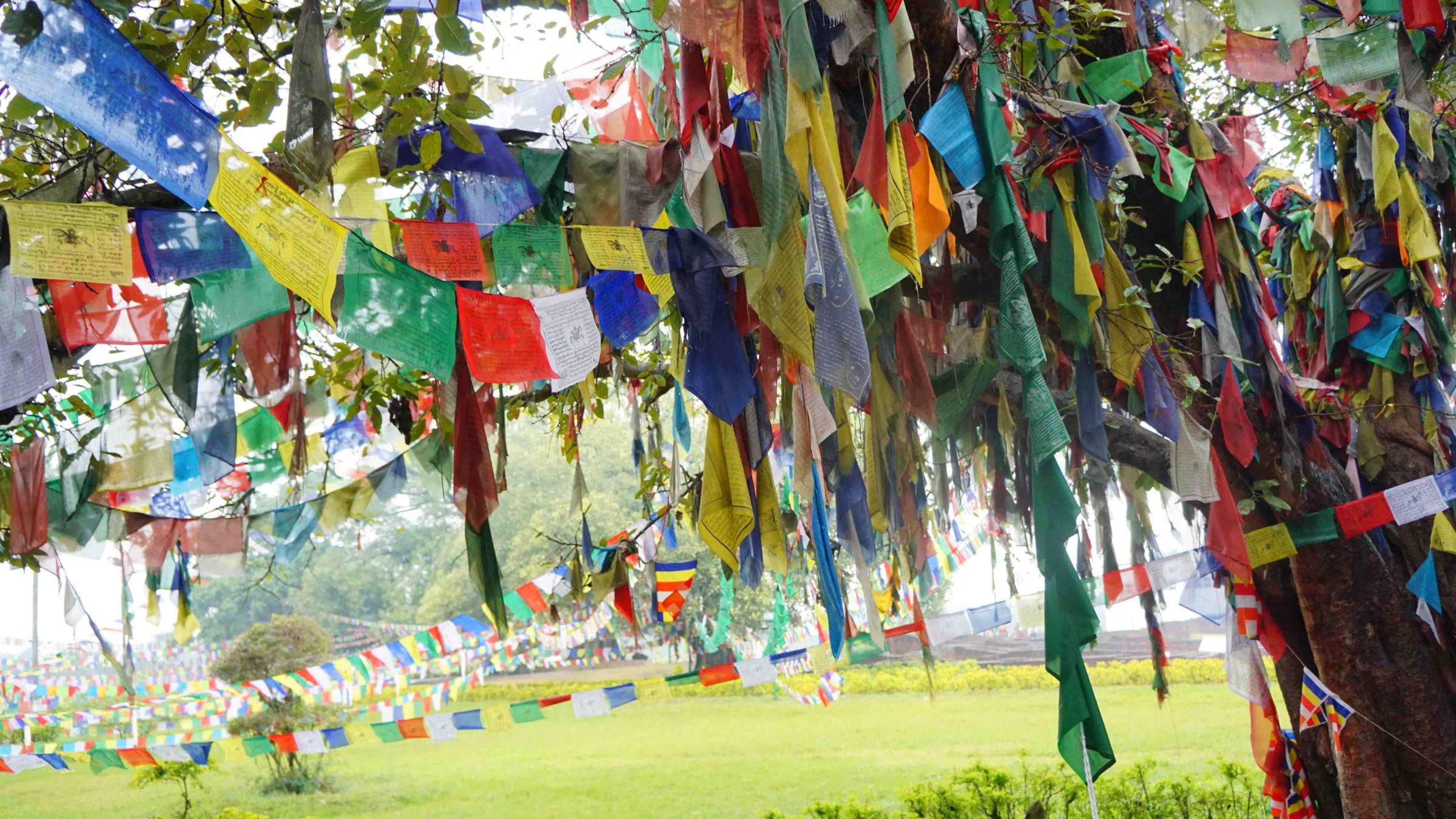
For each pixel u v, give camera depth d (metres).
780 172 3.09
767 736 18.09
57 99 2.00
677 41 3.64
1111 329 3.96
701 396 3.08
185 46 3.00
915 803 8.59
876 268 3.28
